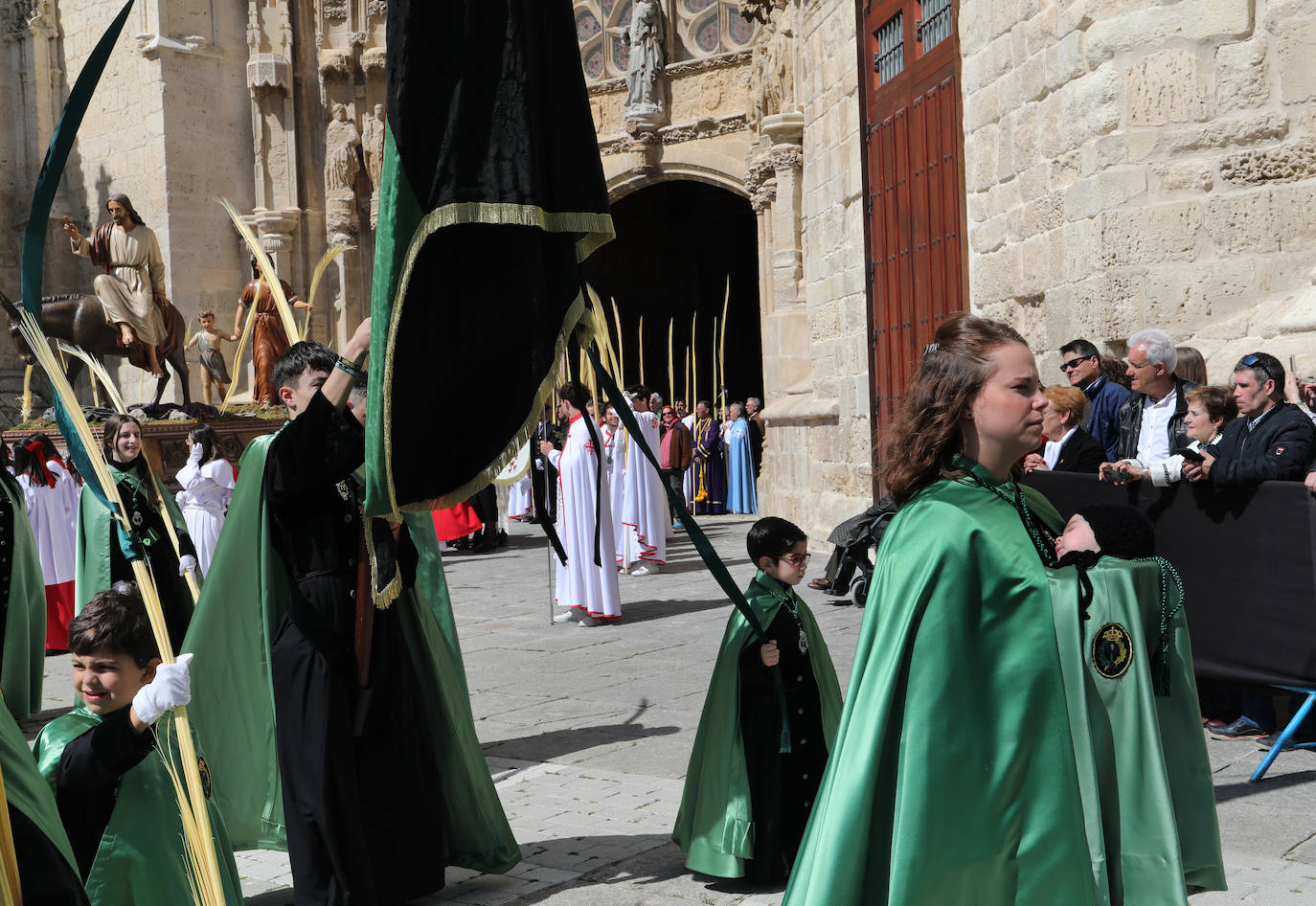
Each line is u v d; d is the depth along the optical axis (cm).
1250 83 700
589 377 973
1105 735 275
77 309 1822
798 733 412
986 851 223
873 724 226
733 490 1992
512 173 340
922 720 223
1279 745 492
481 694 736
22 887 239
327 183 2242
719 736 414
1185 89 718
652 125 1995
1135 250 733
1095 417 698
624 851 449
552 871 432
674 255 2850
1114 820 272
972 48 920
